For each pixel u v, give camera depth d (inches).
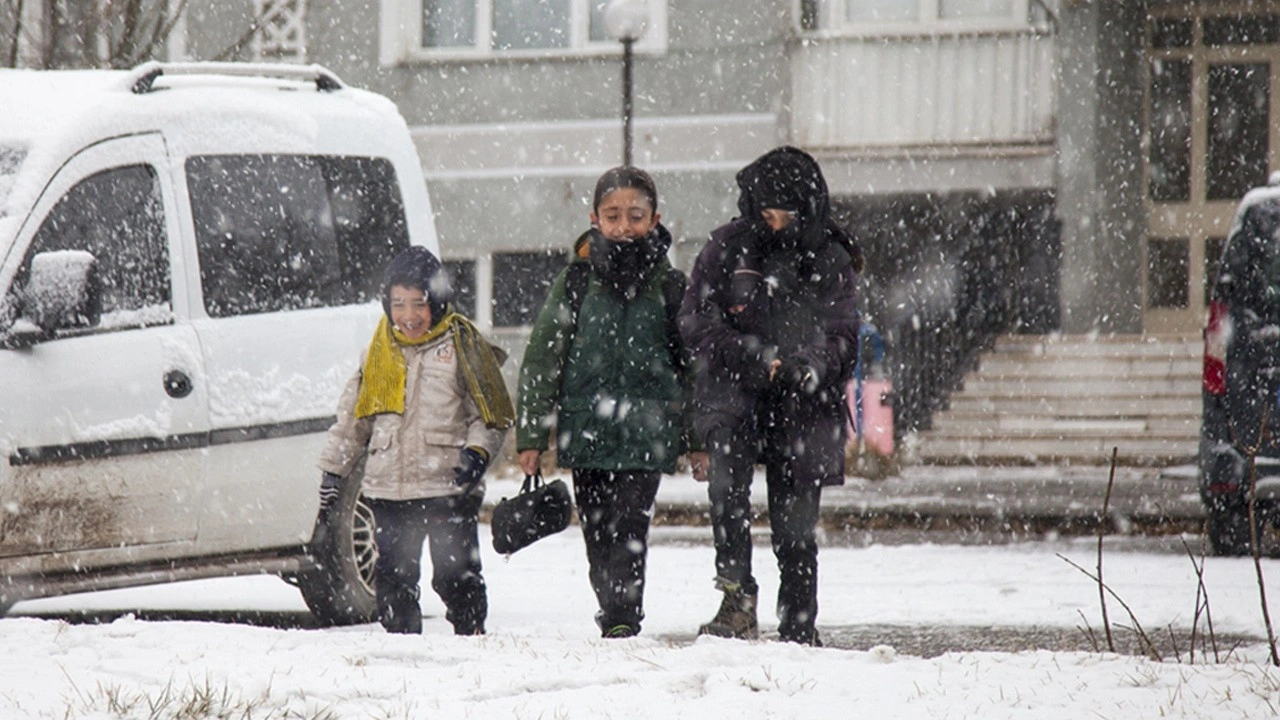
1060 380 3206.2
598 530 1197.7
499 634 1192.2
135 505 1332.4
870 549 1974.7
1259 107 3501.5
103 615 1526.8
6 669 967.0
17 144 1371.8
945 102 3324.3
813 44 3361.2
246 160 1429.6
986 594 1571.1
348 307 1456.7
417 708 860.0
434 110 3548.2
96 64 2928.2
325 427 1412.4
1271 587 1590.8
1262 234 1884.8
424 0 3558.1
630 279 1169.4
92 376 1320.1
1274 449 1863.9
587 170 3481.8
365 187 1503.4
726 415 1126.4
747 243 1132.5
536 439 1179.3
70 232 1339.8
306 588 1456.7
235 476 1369.3
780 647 1022.4
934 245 3518.7
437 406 1182.3
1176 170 3508.9
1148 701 869.2
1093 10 3228.3
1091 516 2228.1
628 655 1007.6
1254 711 845.8
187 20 3531.0
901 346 3469.5
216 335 1371.8
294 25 3572.8
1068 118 3248.0
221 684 908.0
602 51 3479.3
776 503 1144.2
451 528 1187.3
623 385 1168.8
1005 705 861.8
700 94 3430.1
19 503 1293.1
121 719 826.8
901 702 869.8
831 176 3348.9
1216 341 1881.2
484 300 3523.6
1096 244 3257.9
